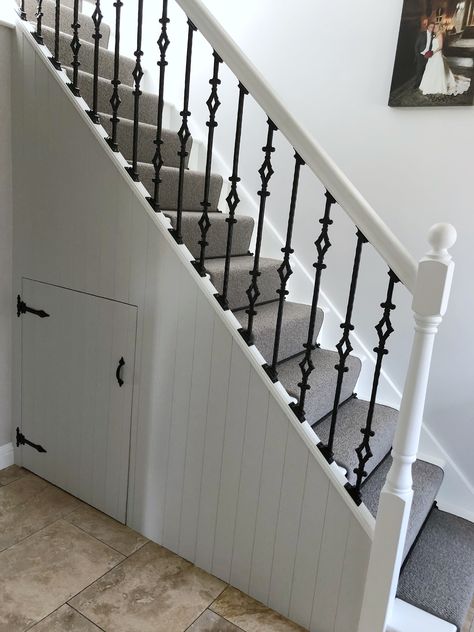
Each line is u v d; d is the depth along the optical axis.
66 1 2.93
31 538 2.07
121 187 1.95
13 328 2.47
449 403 2.43
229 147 2.94
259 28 2.73
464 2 2.17
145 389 2.02
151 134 2.50
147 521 2.12
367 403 2.41
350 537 1.60
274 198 2.81
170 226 1.89
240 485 1.82
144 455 2.07
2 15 2.12
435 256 1.34
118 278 2.02
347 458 1.84
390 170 2.46
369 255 2.55
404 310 2.49
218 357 1.80
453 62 2.23
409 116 2.38
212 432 1.86
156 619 1.73
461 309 2.35
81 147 2.04
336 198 1.52
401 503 1.46
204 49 2.95
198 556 1.98
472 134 2.25
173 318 1.89
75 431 2.30
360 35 2.46
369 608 1.57
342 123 2.56
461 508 2.44
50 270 2.25
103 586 1.85
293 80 2.68
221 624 1.73
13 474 2.51
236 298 2.22
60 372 2.30
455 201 2.32
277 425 1.70
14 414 2.55
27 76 2.16
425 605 1.79
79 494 2.35
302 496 1.69
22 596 1.77
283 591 1.78
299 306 2.53
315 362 2.31
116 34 1.90
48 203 2.20
